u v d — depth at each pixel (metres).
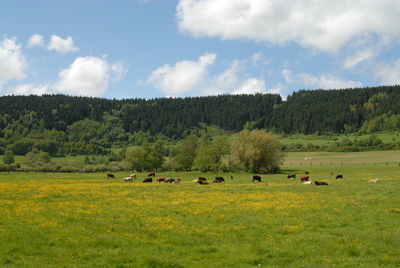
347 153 173.25
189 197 35.75
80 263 15.14
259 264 15.25
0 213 24.81
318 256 16.30
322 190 41.12
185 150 123.12
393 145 182.12
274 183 55.56
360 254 16.66
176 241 18.73
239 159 101.88
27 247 17.02
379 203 30.09
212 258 16.27
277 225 22.42
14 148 199.75
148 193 39.56
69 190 42.25
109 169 121.94
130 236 19.33
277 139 101.25
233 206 29.50
